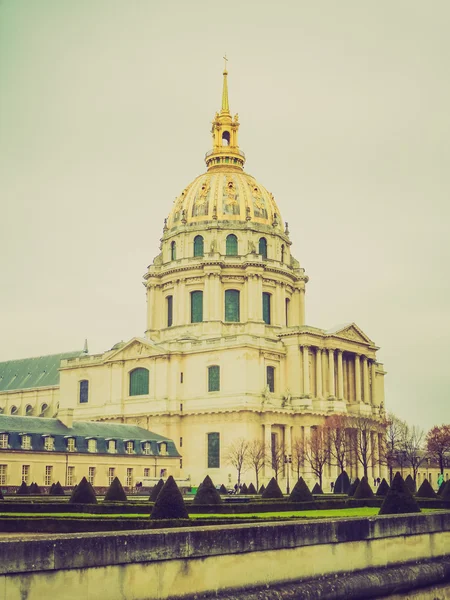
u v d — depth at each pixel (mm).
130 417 160750
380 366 179500
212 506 67438
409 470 182250
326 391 157375
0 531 55531
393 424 183375
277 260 175375
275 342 156500
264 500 84312
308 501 75250
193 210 177625
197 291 170875
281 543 36750
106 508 67188
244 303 168250
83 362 172625
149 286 178375
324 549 39125
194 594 32719
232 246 172875
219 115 190375
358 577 40312
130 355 164875
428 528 46594
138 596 30750
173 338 169625
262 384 151125
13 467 120938
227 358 151875
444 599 45938
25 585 27484
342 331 161125
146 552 31141
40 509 69312
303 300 180750
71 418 136250
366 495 83500
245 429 146125
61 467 127375
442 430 177375
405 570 43469
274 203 183875
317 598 37062
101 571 29672
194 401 154875
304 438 150000
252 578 35188
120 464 136750
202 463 150875
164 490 50406
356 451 146000
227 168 185250
